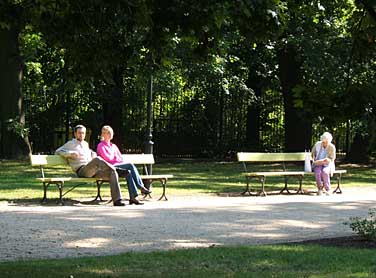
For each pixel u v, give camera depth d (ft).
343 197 55.93
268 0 24.39
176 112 106.01
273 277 23.82
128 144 103.81
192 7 23.44
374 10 25.32
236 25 25.44
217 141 106.73
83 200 49.60
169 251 28.76
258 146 108.58
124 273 24.29
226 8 23.50
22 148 87.25
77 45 25.04
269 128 110.73
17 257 27.66
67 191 52.13
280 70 97.04
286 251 29.01
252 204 48.83
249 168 85.20
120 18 23.70
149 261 26.45
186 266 25.66
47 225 35.99
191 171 79.15
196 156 106.52
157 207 45.93
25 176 66.03
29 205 45.96
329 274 24.49
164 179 51.90
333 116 25.20
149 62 26.35
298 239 33.35
